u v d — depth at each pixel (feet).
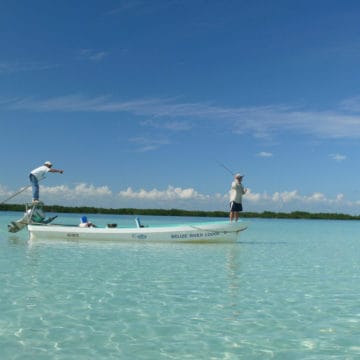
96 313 21.66
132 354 16.16
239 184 60.95
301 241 75.87
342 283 31.86
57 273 33.19
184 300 24.93
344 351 16.79
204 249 53.98
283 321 20.88
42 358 15.53
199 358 15.83
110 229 60.64
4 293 25.58
